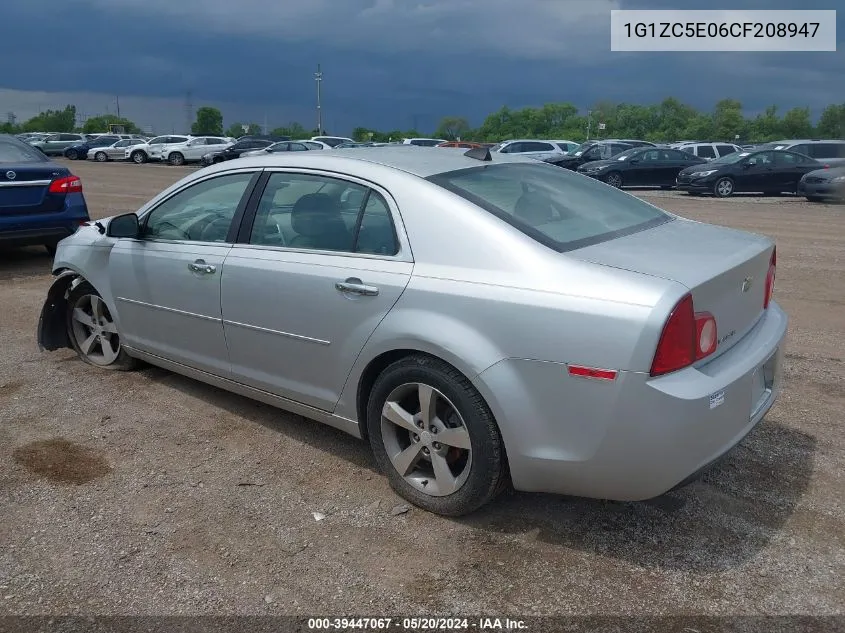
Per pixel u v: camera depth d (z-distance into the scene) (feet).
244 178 13.75
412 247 11.00
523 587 9.59
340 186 12.21
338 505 11.58
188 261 14.07
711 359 9.89
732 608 9.17
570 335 9.37
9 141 29.99
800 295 25.04
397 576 9.83
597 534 10.73
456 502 10.82
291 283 12.26
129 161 134.82
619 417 9.20
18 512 11.37
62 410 15.16
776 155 67.97
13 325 21.35
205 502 11.67
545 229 10.71
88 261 16.53
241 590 9.57
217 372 14.23
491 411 10.15
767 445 13.47
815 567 9.96
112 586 9.66
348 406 12.01
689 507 11.43
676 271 9.64
